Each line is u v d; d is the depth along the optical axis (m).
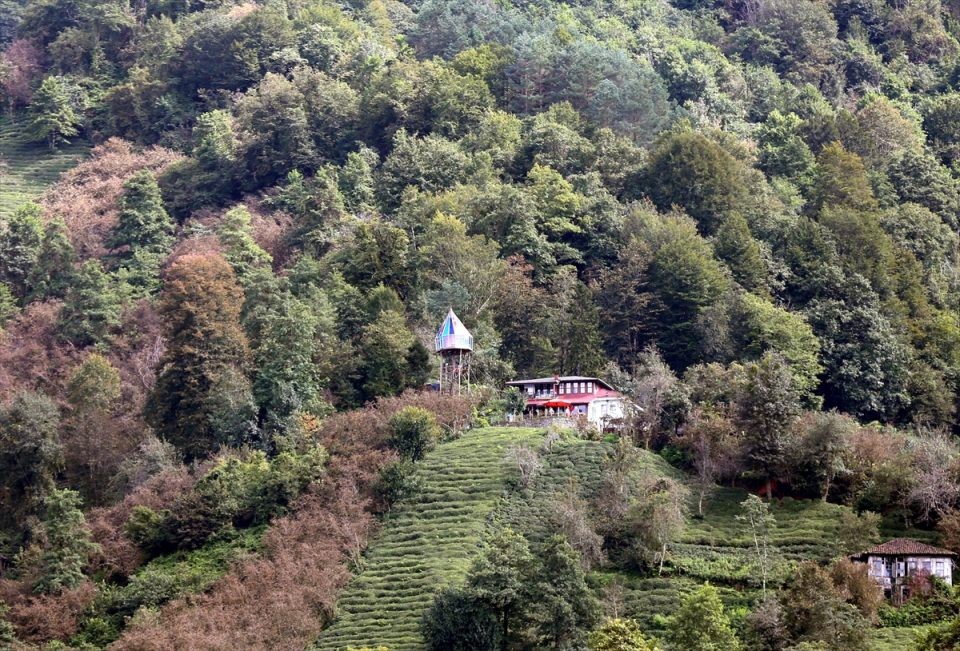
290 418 147.50
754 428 131.50
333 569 121.44
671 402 140.50
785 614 103.31
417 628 111.81
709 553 121.00
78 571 126.06
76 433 152.88
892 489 127.06
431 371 157.88
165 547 132.12
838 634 101.38
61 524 129.25
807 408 155.25
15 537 139.25
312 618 115.25
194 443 150.38
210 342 157.38
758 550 118.94
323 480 134.12
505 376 159.25
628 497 124.31
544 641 105.50
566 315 167.62
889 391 162.12
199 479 138.50
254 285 167.75
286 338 154.00
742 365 153.25
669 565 119.25
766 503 123.25
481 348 159.12
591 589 114.62
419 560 121.62
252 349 159.75
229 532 131.50
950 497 125.19
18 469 144.12
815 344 162.50
